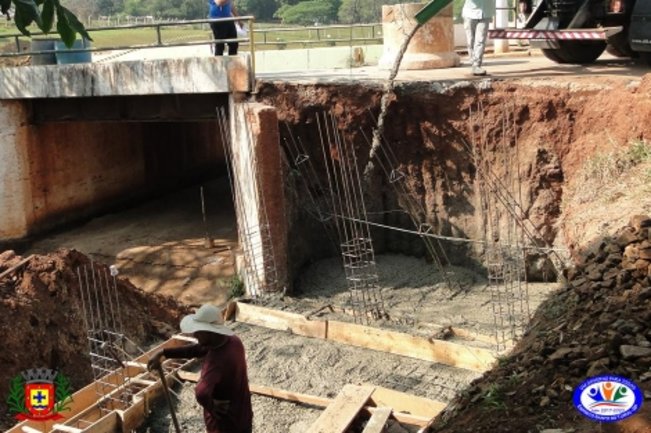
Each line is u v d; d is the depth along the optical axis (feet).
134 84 44.29
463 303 36.76
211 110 44.75
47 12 11.44
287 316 34.19
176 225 53.93
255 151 38.50
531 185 37.09
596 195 31.27
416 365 30.25
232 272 44.47
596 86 35.01
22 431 24.98
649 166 30.42
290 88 41.19
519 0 42.19
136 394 27.45
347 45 72.33
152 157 61.98
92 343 31.42
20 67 47.44
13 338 28.63
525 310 33.58
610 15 39.78
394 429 23.89
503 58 51.08
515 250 37.42
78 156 54.54
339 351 31.86
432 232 41.32
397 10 46.60
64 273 32.04
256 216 39.22
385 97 38.42
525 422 15.48
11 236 50.44
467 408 17.83
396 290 39.22
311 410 27.14
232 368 18.69
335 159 41.93
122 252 49.14
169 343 31.35
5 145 49.21
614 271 21.70
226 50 50.65
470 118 38.34
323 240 43.55
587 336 18.52
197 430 26.22
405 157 41.16
